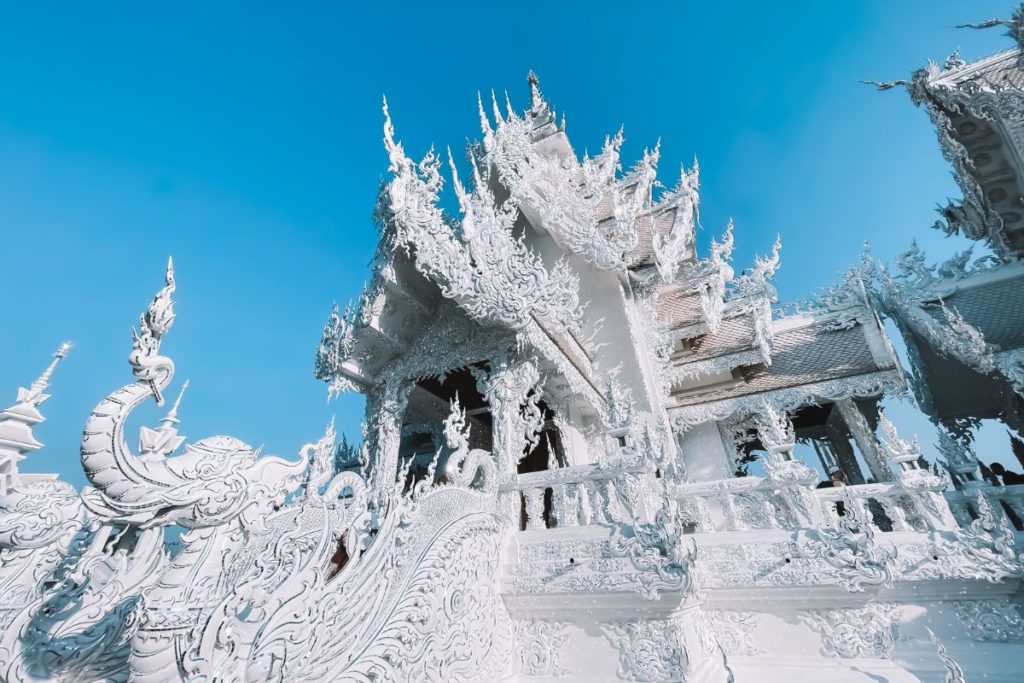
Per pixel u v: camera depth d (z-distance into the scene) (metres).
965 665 4.59
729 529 6.24
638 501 5.20
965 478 7.32
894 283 10.62
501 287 6.51
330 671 2.70
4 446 4.78
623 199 11.23
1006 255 9.30
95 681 2.86
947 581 5.00
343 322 7.47
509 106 10.66
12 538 3.52
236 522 2.47
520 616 4.91
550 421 10.29
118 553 3.43
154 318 2.24
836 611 5.03
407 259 7.55
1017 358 8.00
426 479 4.51
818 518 5.69
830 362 10.39
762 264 12.73
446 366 7.66
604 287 10.48
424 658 3.49
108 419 2.06
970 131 7.87
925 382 10.94
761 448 15.02
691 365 10.91
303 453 2.96
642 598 4.39
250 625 2.29
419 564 3.77
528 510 5.83
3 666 2.72
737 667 4.96
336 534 3.17
